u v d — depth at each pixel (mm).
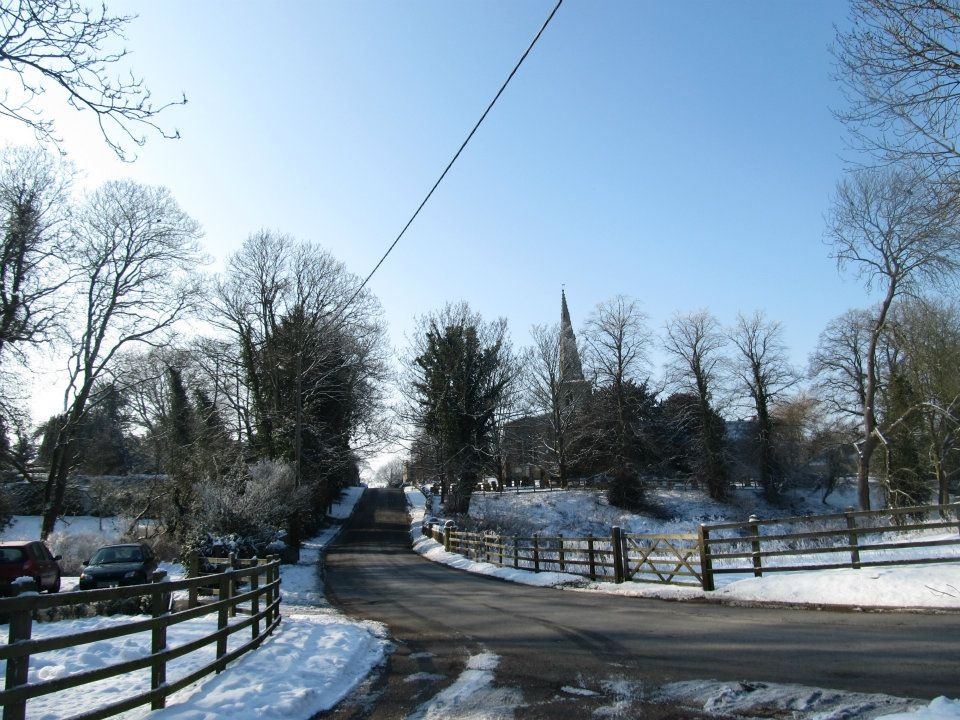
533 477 83562
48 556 19641
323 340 42594
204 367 41938
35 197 28406
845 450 53000
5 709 4535
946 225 16109
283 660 8891
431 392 51250
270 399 41781
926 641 8461
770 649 8570
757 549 14430
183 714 6270
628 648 9281
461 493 49938
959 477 40781
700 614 12023
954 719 5234
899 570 12328
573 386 69000
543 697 7090
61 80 8125
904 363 38375
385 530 51281
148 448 44656
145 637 11445
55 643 5098
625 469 57281
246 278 42969
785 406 62906
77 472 48906
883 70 13812
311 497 39312
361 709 7129
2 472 35219
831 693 6477
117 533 33844
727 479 59531
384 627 12766
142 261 35688
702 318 60156
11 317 26812
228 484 28484
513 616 13305
